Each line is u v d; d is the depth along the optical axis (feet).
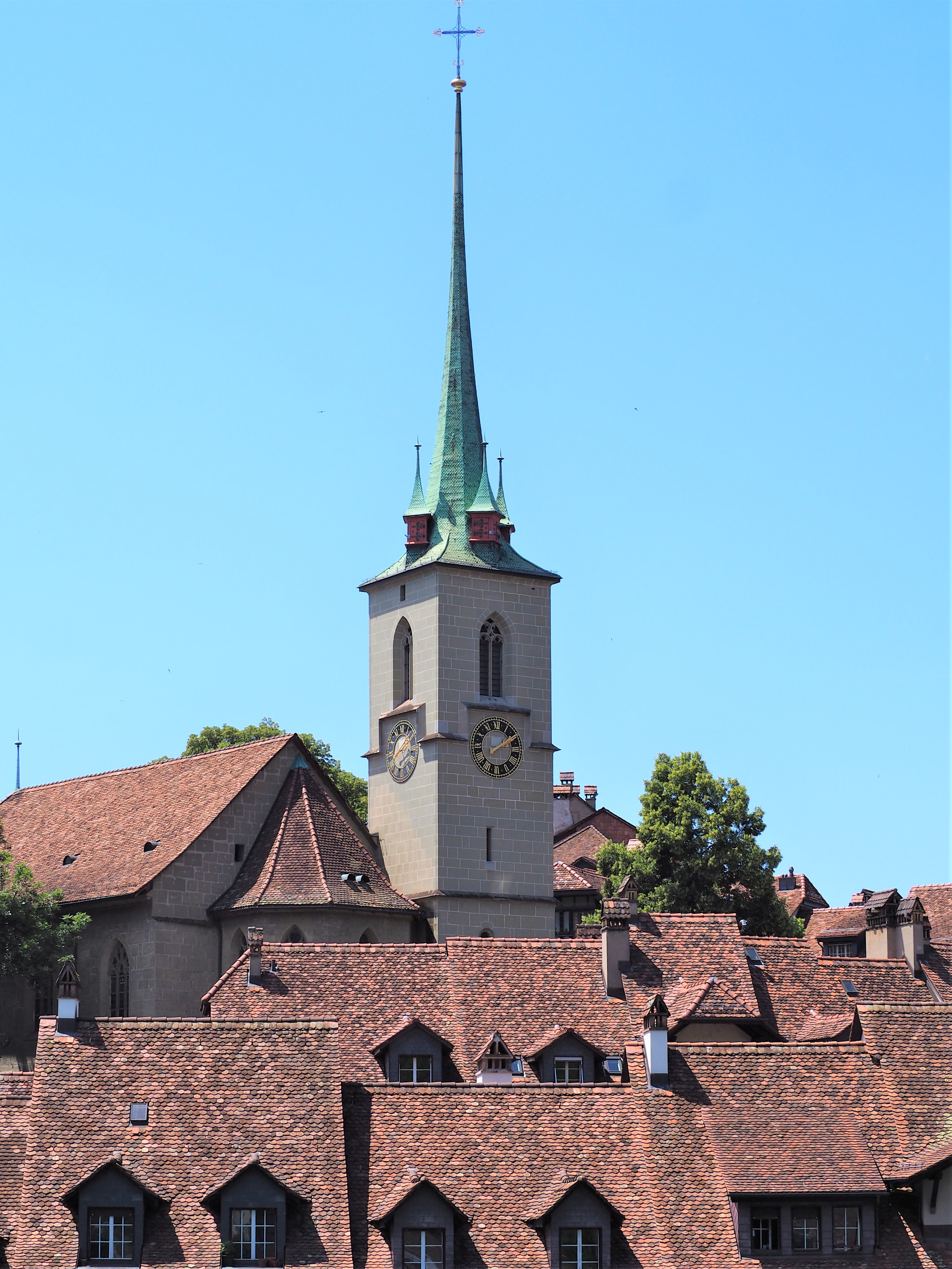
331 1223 276.82
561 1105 297.12
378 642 506.89
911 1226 289.74
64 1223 274.98
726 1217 285.23
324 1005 354.74
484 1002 356.59
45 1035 295.89
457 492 508.53
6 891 440.04
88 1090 289.12
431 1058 347.56
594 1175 287.89
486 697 494.59
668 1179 288.10
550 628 505.25
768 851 545.85
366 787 621.31
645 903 537.24
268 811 466.70
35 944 435.53
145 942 446.60
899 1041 321.32
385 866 495.82
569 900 639.76
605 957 362.12
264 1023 299.79
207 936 452.76
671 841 538.88
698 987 360.69
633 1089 299.38
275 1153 283.38
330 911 445.37
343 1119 291.38
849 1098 302.86
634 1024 354.95
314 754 627.87
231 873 458.09
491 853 487.20
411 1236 277.64
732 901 542.98
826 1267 282.77
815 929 620.90
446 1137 290.97
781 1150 291.99
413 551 502.38
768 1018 364.17
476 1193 284.00
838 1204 286.66
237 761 478.59
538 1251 278.67
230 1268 273.33
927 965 393.91
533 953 365.61
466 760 486.38
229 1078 292.40
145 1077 291.79
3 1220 279.90
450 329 523.29
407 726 493.77
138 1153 281.95
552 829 497.46
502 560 501.56
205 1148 283.59
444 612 488.85
